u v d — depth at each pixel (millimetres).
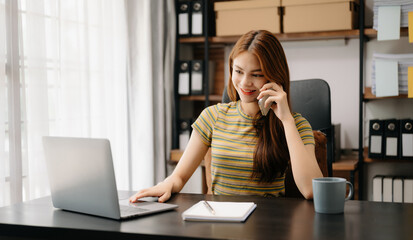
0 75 1980
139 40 2941
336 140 2908
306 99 1864
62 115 2375
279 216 1110
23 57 2098
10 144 2053
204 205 1188
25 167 2119
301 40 3242
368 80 3141
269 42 1460
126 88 2934
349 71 3174
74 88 2432
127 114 2955
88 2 2586
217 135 1627
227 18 3055
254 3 2971
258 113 1554
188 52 3492
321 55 3225
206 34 3117
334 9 2834
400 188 2840
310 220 1069
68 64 2389
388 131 2785
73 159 1149
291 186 1655
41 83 2182
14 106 2062
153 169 2965
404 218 1082
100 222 1080
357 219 1076
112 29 2766
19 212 1202
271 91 1420
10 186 2049
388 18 2656
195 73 3189
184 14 3170
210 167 1769
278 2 2916
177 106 3227
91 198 1128
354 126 3182
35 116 2158
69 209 1205
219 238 924
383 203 1258
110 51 2752
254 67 1449
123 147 2885
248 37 1479
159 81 3031
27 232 1070
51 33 2277
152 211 1157
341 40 3141
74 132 2430
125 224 1054
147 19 2914
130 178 2977
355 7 2939
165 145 3113
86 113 2523
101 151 1077
